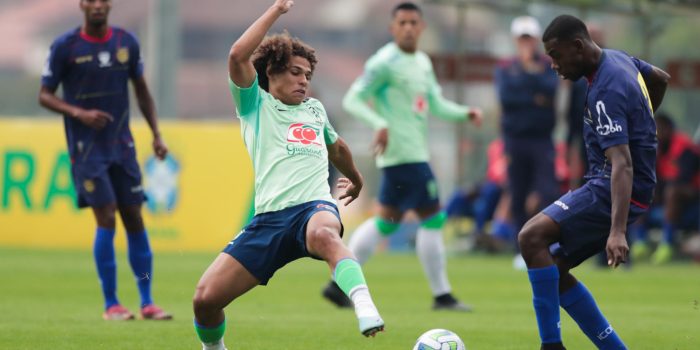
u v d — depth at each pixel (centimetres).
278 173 2152
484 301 3853
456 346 2284
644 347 2717
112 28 3119
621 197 2122
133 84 3219
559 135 7006
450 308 3556
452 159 10812
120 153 3111
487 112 11788
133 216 3120
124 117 3128
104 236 3084
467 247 6316
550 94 5072
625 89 2178
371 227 3712
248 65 2142
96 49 3072
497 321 3222
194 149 5950
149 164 5894
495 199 6225
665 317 3409
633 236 5962
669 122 5862
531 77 5056
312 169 2162
